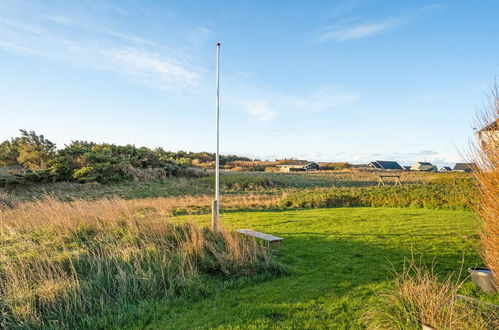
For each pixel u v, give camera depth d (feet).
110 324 15.29
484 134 12.94
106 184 94.63
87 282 17.94
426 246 26.89
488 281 16.58
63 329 14.61
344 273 20.77
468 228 34.71
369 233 32.48
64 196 75.61
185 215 48.55
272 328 13.91
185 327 14.53
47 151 101.30
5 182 79.71
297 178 126.93
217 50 34.91
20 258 19.63
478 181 13.91
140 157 119.03
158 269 19.67
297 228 35.91
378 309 14.21
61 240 25.85
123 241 24.43
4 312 15.19
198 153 233.55
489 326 11.31
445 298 12.82
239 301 17.08
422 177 132.46
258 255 23.31
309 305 16.11
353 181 119.85
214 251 22.54
